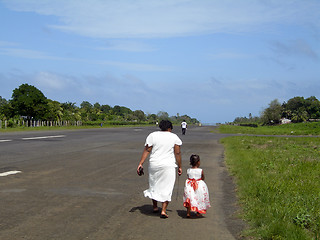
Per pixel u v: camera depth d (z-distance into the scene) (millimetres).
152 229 5613
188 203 6355
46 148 18594
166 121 6688
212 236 5336
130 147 20516
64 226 5625
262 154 16734
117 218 6176
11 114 69000
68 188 8633
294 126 83000
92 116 109375
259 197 7574
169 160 6477
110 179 10047
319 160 15297
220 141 28312
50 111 75000
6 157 14445
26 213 6316
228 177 10945
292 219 5945
